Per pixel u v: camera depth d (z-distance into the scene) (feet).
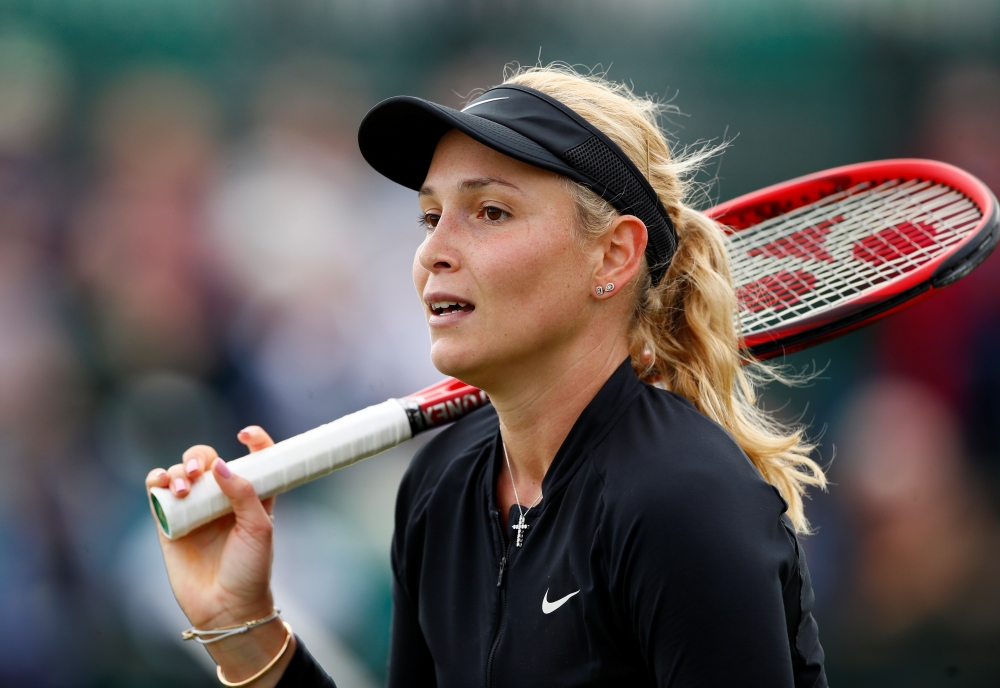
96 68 75.77
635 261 20.47
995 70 78.43
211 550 23.58
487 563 20.77
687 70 77.92
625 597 18.02
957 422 69.92
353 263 72.08
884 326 70.74
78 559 60.23
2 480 60.90
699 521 17.31
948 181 28.40
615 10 78.43
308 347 68.74
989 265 70.28
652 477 18.07
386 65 79.71
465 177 19.71
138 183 73.10
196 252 70.64
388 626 58.70
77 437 64.39
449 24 79.97
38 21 74.69
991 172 78.48
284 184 73.61
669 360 22.93
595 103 20.98
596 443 19.77
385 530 60.90
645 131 21.68
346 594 58.49
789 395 69.62
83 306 68.69
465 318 19.80
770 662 16.76
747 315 26.68
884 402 69.97
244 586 22.76
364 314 71.10
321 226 72.64
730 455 18.48
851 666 62.28
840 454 68.54
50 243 70.54
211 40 77.61
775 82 78.13
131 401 66.23
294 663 23.63
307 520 59.57
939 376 70.49
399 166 22.33
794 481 24.11
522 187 19.48
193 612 23.04
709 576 16.99
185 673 56.75
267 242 71.05
